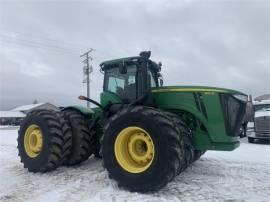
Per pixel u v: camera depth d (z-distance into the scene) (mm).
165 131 4793
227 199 4609
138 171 4957
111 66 6559
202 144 5395
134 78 6223
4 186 5289
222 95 5277
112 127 5301
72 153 6523
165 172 4715
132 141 5211
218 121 5262
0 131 23750
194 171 6465
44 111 6480
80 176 5898
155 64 6746
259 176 6066
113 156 5211
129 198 4637
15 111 70875
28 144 6535
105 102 6535
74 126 6570
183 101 5469
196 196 4746
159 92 5680
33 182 5539
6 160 7832
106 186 5250
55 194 4816
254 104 16422
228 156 8648
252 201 4527
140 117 5020
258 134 13852
